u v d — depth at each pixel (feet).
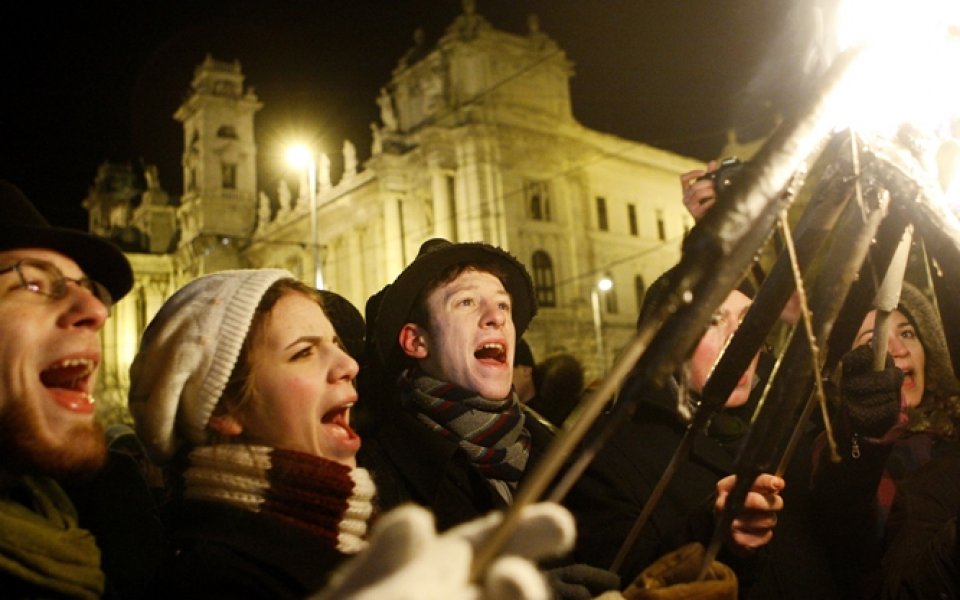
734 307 7.64
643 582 4.32
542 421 9.37
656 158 133.39
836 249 4.08
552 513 2.77
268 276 6.17
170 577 4.92
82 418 5.39
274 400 5.81
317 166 139.03
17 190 5.64
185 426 5.82
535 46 115.96
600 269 122.01
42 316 5.23
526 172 113.39
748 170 3.30
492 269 8.98
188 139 169.99
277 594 4.82
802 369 3.99
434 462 7.95
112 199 215.51
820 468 5.97
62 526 5.62
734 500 4.16
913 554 6.07
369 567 2.50
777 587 6.40
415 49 120.67
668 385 7.88
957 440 7.60
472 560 2.60
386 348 8.93
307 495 5.48
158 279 174.70
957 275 4.27
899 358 7.96
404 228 116.06
